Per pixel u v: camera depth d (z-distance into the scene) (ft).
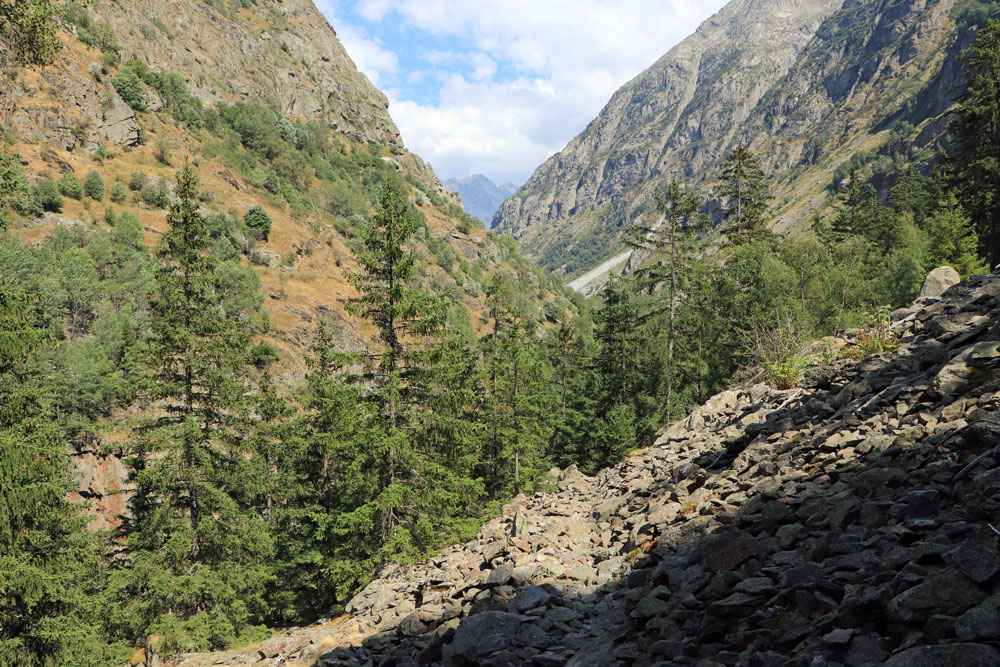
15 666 52.65
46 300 176.35
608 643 15.51
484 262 569.64
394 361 62.69
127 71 391.04
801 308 114.93
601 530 29.84
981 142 129.49
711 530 20.07
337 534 67.31
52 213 264.52
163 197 319.88
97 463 150.30
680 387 138.82
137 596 67.15
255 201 382.63
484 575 25.72
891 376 26.27
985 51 126.72
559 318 549.54
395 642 22.80
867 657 9.82
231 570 71.31
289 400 217.97
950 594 9.84
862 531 14.62
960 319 27.37
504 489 106.22
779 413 31.37
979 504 12.60
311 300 302.86
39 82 328.29
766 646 11.70
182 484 71.92
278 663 25.79
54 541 62.13
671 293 126.62
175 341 71.10
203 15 604.49
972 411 18.13
